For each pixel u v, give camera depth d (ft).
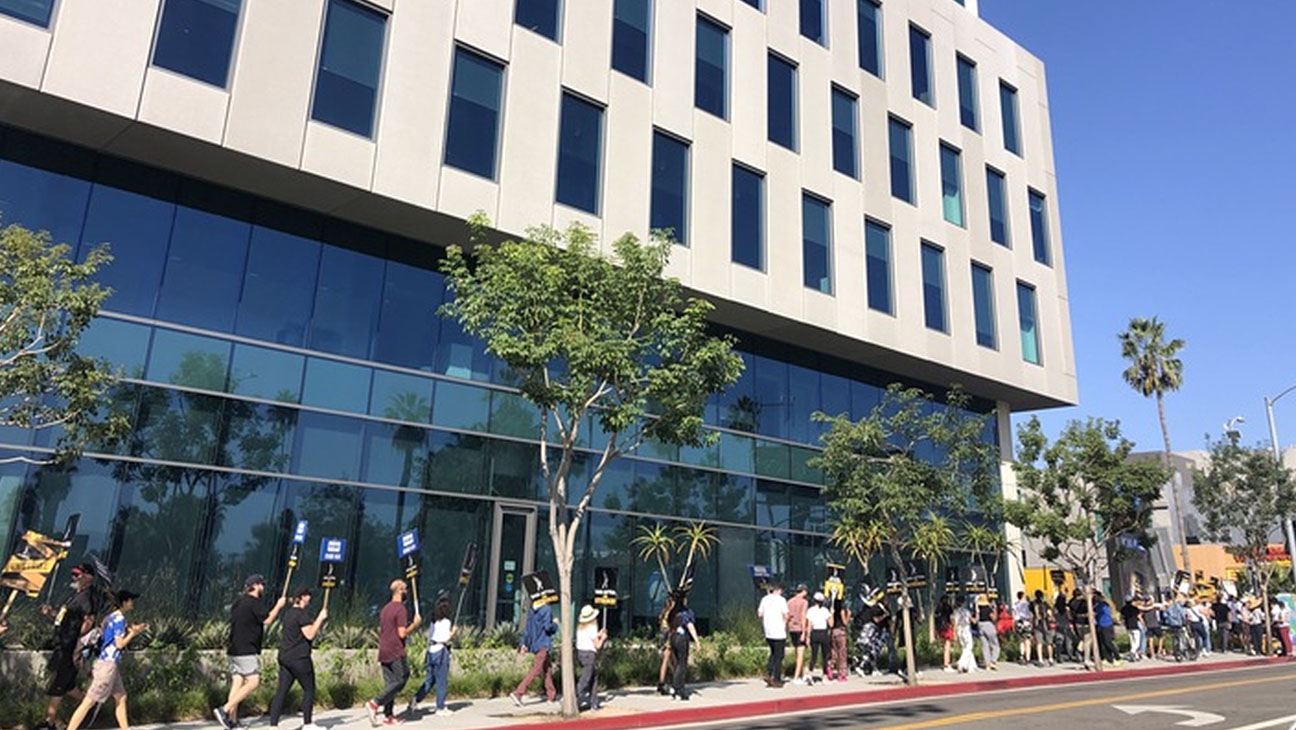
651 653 55.06
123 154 49.49
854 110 82.89
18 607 41.22
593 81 64.49
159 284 49.80
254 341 52.19
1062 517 74.38
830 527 78.28
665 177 67.56
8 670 35.37
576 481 63.05
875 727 37.96
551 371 63.26
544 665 44.52
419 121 55.47
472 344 61.11
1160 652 85.51
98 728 34.42
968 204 90.74
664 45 69.51
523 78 60.80
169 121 46.60
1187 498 172.35
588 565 62.23
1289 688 54.44
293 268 54.70
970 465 72.79
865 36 86.17
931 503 67.77
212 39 49.11
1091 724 38.32
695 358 43.88
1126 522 75.87
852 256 78.43
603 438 65.36
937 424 69.15
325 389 54.08
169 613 45.34
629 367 42.16
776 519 74.79
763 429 75.82
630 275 44.39
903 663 69.00
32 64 43.16
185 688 38.22
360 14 55.01
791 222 74.43
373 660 44.98
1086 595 74.13
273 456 51.42
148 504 47.03
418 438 56.95
